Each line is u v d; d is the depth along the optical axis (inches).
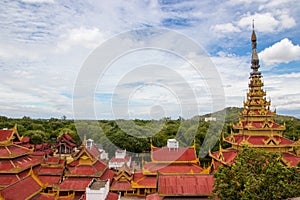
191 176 1545.3
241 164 1263.5
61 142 4045.3
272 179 1141.7
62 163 2309.3
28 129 5467.5
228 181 1242.6
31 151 2033.7
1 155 1749.5
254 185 1105.4
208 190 1465.3
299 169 1320.1
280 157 1470.2
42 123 6136.8
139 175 2282.2
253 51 2058.3
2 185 1656.0
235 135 2010.3
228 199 1206.3
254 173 1240.2
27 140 4069.9
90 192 1464.1
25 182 1429.6
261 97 1989.4
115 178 2235.5
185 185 1492.4
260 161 1267.2
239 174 1214.9
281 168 1191.6
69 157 3196.4
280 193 1095.6
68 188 1996.8
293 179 1208.2
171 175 1552.7
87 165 2159.2
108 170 2388.0
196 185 1492.4
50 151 3619.6
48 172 2177.7
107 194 1621.6
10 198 1241.4
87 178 2094.0
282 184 1109.7
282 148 1791.3
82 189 1990.7
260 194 1104.8
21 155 1883.6
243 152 1336.1
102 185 1606.8
